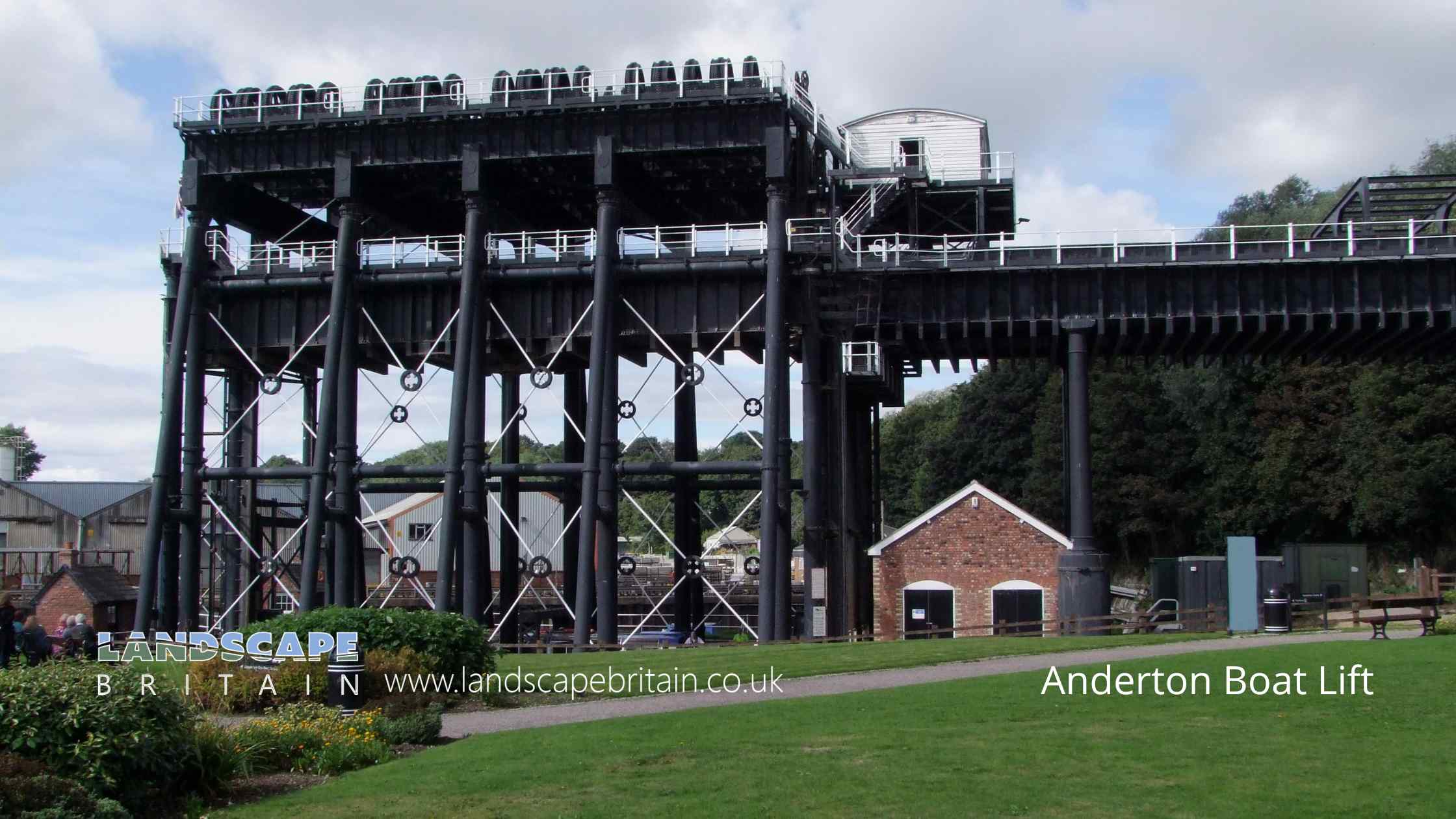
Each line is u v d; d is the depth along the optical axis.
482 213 52.06
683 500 59.94
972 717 22.55
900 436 144.00
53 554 84.31
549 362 54.06
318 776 19.88
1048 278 50.84
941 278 51.25
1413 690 23.94
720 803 16.38
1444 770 17.06
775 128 49.66
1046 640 40.12
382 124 52.53
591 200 59.88
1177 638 40.09
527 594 85.31
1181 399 90.56
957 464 106.25
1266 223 108.31
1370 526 75.75
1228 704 23.08
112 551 81.25
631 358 57.94
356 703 25.09
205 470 54.12
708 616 53.00
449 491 49.97
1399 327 49.34
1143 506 86.50
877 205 55.66
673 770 18.53
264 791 18.78
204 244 54.72
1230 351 54.31
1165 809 15.43
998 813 15.47
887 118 61.25
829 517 52.06
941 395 157.12
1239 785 16.53
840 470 52.22
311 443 61.47
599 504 49.72
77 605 62.25
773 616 47.72
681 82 50.03
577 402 62.91
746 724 22.53
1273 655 30.19
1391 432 73.50
